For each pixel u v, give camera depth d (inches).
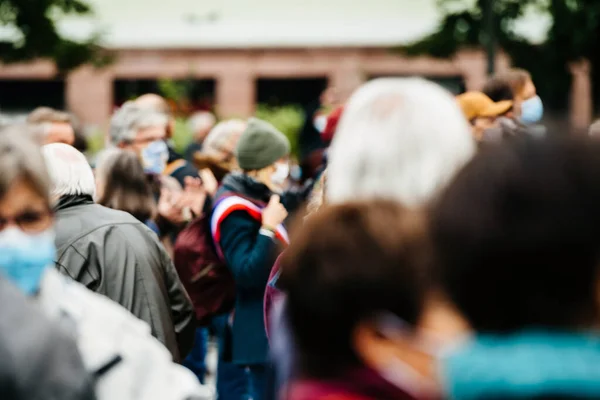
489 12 866.1
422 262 117.3
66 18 992.2
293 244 123.8
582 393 102.5
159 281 255.0
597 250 107.3
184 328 265.1
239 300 332.5
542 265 108.0
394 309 118.4
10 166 142.4
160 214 401.1
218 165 427.5
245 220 331.0
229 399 384.8
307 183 476.4
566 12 869.2
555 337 107.5
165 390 150.6
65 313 147.3
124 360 148.5
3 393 123.7
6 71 1563.7
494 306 110.6
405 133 145.6
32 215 144.3
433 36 916.0
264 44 1648.6
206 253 356.2
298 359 125.2
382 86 150.4
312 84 1663.4
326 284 119.3
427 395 113.8
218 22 1675.7
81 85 1598.2
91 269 248.5
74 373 127.6
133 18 1654.8
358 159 146.6
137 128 407.2
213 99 1656.0
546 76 882.8
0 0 941.8
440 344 113.7
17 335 125.9
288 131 1020.5
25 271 144.0
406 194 143.5
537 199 108.0
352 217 122.8
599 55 884.0
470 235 109.9
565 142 110.6
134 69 1633.9
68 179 256.2
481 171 111.6
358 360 120.2
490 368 105.0
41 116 395.2
